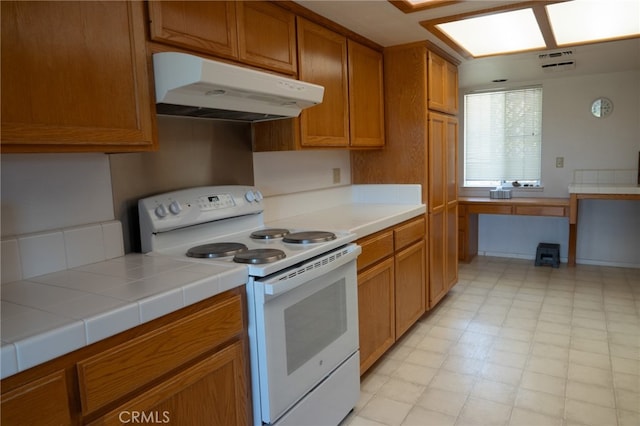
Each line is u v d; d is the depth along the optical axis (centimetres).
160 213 174
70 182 153
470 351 272
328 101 244
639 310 330
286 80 178
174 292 122
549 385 229
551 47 318
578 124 458
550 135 471
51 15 118
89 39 127
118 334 109
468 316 329
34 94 115
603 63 384
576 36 296
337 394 194
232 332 143
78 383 100
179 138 193
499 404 214
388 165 320
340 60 254
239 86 155
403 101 307
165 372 121
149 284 128
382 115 309
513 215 494
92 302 113
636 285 391
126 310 109
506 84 484
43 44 116
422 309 313
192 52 161
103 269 148
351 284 203
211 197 197
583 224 469
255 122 228
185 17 156
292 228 225
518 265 471
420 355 268
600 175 455
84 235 155
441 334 298
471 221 500
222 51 172
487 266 470
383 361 262
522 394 222
